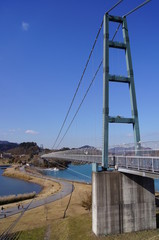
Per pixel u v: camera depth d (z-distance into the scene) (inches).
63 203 1815.9
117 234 877.2
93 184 927.0
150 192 940.6
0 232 1138.7
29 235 1046.4
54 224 1176.2
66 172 4726.9
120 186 905.5
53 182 3348.9
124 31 1052.5
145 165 708.7
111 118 956.0
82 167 5575.8
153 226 925.2
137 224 906.1
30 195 2295.8
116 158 930.7
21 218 1400.1
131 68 1019.3
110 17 1047.0
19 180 4082.2
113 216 884.6
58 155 2721.5
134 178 925.2
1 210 1595.7
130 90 1004.6
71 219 1173.7
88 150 1503.4
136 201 916.6
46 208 1641.2
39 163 6254.9
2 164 7815.0
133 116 979.9
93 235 884.6
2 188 3218.5
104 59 995.9
